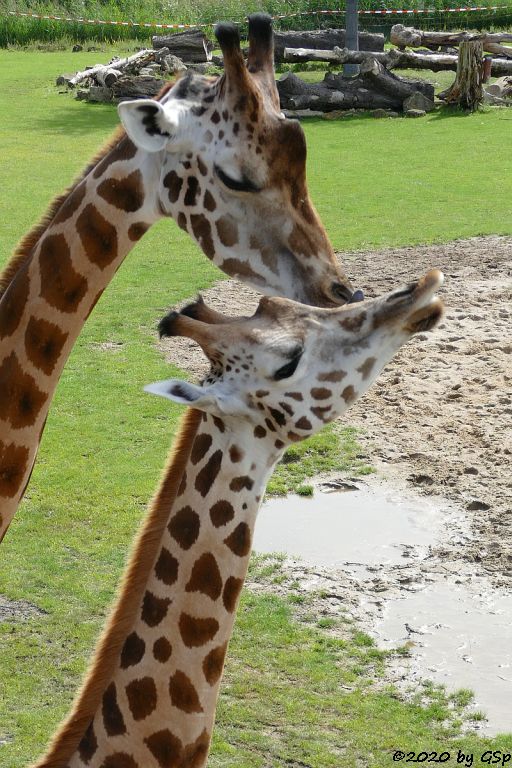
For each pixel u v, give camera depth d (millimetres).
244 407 4309
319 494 11414
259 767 7414
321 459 12125
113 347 15297
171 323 4320
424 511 10977
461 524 10680
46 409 6066
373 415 13180
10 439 6023
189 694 4492
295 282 5688
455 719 7922
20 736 7754
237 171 5488
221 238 5664
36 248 5891
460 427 12680
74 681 8391
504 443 12203
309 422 4309
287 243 5652
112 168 5738
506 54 37250
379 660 8641
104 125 31453
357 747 7637
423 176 24938
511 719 7922
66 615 9227
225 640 4555
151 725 4500
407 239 20062
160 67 37125
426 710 8023
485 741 7676
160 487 4633
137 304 16969
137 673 4500
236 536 4477
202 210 5641
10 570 9898
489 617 9180
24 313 5859
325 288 5684
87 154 27734
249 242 5656
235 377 4293
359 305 4324
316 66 39125
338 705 8094
